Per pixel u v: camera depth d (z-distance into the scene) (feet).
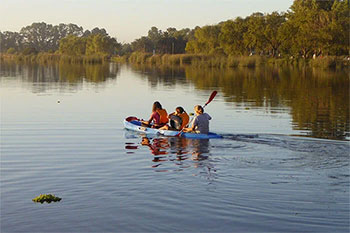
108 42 407.85
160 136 44.60
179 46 435.53
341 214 24.17
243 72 169.07
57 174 31.24
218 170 32.14
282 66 219.82
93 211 24.61
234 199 26.35
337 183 29.22
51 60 338.95
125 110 63.36
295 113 61.26
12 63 290.15
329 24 227.40
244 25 280.10
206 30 348.38
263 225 22.89
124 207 25.16
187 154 37.06
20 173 31.48
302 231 22.24
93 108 65.00
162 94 86.22
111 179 30.07
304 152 37.47
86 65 257.14
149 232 22.17
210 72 169.99
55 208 24.98
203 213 24.32
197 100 76.48
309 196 26.84
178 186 28.60
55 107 65.51
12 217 23.80
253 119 55.83
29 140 42.39
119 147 39.83
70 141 42.19
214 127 50.24
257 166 33.19
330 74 150.92
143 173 31.42
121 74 157.28
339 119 55.88
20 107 65.21
